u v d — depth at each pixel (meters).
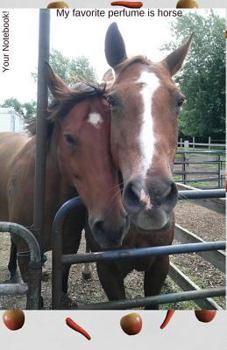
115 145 1.47
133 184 1.24
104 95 1.62
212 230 4.41
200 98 16.81
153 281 1.95
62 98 1.64
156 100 1.38
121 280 1.93
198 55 16.42
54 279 1.51
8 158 2.56
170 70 1.70
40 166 1.49
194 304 2.59
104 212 1.51
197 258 3.41
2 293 1.46
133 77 1.47
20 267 1.88
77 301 2.68
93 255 1.53
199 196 1.63
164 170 1.24
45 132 1.49
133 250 1.58
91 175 1.55
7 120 8.30
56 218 1.49
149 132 1.31
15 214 2.05
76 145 1.59
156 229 1.22
